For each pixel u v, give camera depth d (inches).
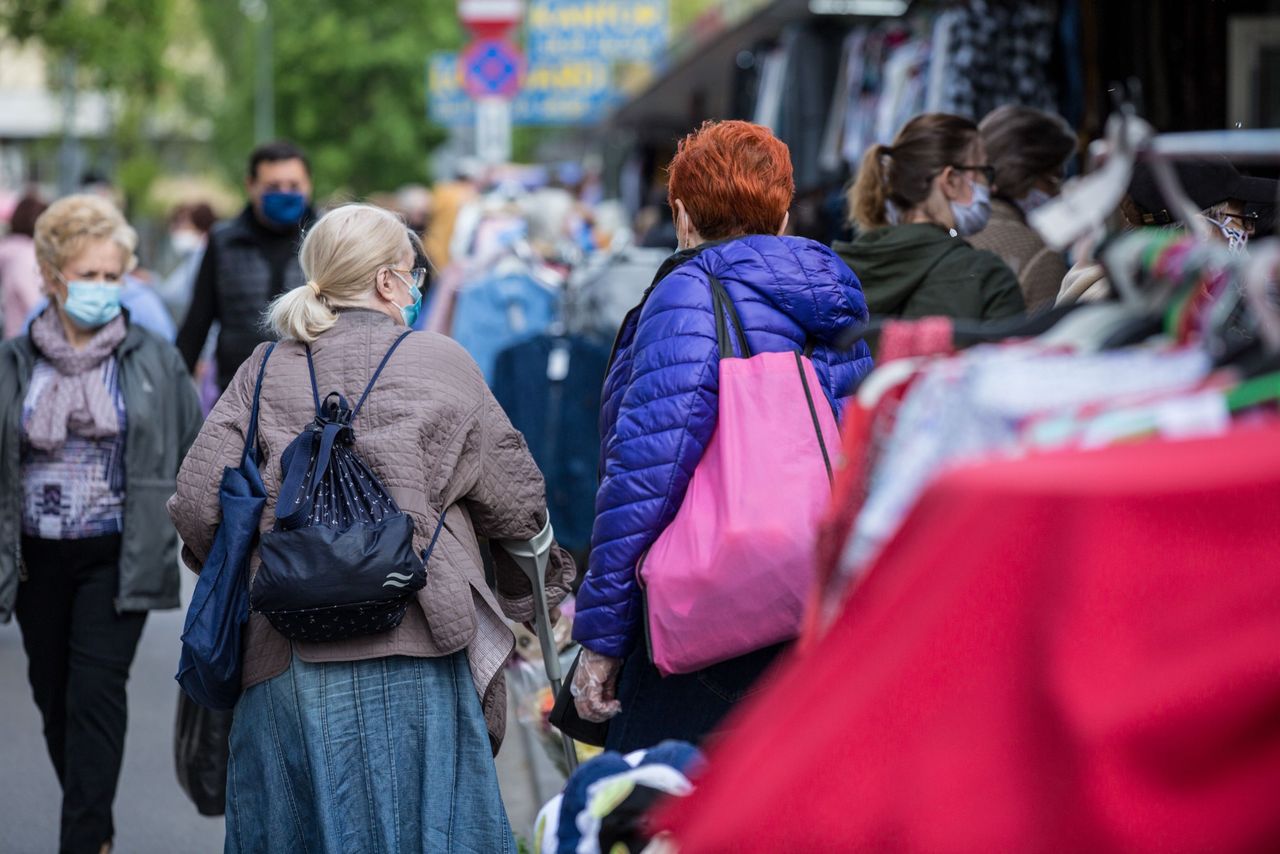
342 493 270.5
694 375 264.1
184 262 1227.2
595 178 1633.9
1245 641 106.7
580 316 599.8
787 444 257.1
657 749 192.7
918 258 367.6
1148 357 122.6
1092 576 106.8
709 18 1179.9
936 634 110.3
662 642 258.7
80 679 380.8
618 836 175.3
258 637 277.1
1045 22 602.5
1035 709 109.0
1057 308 136.9
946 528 110.2
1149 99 561.6
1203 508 106.8
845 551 133.6
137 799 467.8
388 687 273.9
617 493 265.9
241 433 284.0
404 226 301.7
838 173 778.8
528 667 378.0
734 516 253.1
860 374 282.4
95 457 384.5
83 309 379.6
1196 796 108.3
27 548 384.8
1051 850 110.0
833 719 114.5
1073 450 113.4
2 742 530.0
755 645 255.8
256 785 277.7
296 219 503.2
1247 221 289.0
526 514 293.3
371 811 271.0
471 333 668.1
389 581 260.4
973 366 124.6
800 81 846.5
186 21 4121.6
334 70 3809.1
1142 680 106.9
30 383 382.6
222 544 274.7
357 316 290.8
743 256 273.4
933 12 669.3
